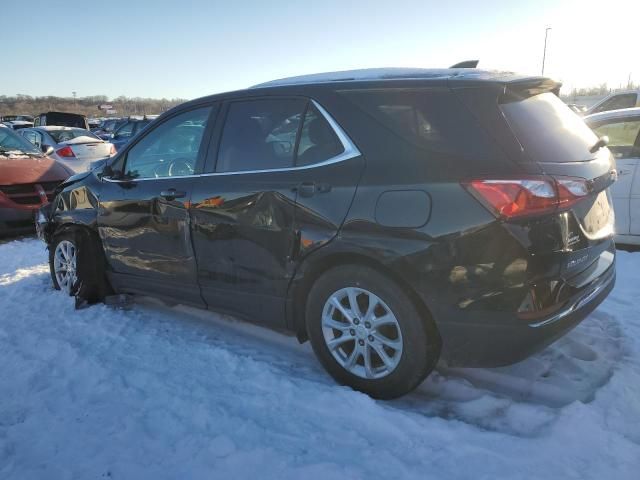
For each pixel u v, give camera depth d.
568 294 2.67
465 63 3.51
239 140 3.53
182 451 2.56
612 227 3.23
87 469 2.47
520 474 2.31
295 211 3.11
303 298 3.28
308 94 3.23
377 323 2.92
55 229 5.02
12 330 4.14
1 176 7.62
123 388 3.16
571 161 2.76
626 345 3.47
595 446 2.45
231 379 3.26
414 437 2.62
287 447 2.57
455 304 2.65
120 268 4.38
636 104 11.14
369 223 2.82
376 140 2.92
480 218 2.55
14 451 2.62
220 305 3.69
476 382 3.21
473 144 2.67
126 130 17.42
